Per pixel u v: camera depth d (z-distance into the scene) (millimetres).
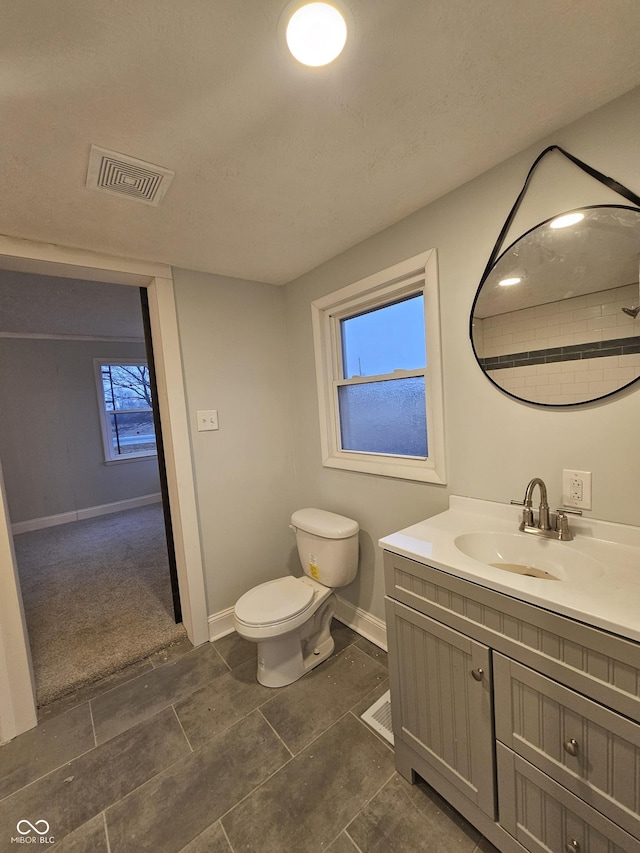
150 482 5340
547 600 854
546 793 913
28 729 1560
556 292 1194
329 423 2197
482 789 1046
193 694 1729
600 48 848
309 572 2037
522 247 1251
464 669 1053
